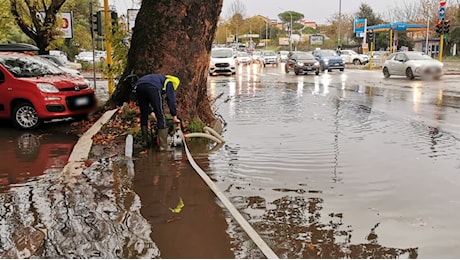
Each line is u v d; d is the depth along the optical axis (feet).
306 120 37.01
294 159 23.61
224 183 19.35
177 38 30.42
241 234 13.75
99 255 12.36
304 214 15.69
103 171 20.88
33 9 65.87
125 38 39.09
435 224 14.83
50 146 26.76
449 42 173.88
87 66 117.80
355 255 12.59
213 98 52.70
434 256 12.56
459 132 30.94
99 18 50.21
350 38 240.53
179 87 30.25
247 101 50.65
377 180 19.77
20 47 47.55
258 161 23.18
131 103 32.14
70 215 15.31
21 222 14.74
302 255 12.58
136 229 14.10
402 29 159.33
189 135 27.27
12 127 33.37
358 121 36.22
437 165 22.29
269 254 12.29
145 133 25.70
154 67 30.91
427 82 77.10
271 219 15.23
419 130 31.89
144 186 18.56
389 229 14.39
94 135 27.91
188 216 15.20
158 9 30.86
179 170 21.01
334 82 79.71
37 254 12.46
